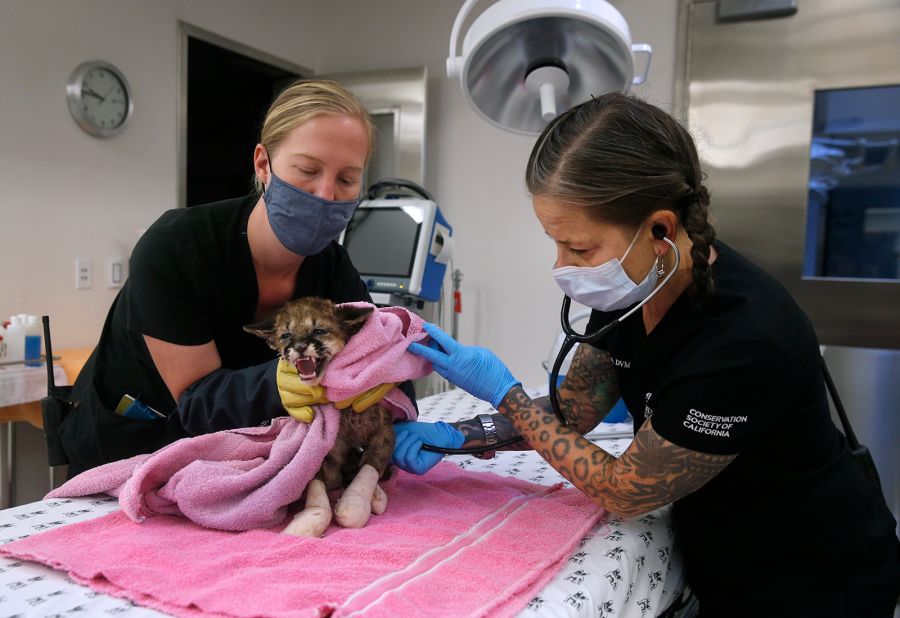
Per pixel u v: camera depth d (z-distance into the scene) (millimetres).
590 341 963
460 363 1032
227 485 900
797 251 2797
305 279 1310
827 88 2711
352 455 1073
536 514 1003
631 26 3049
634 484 879
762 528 956
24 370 2189
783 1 2721
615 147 823
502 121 1609
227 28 3346
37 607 708
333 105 1065
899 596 991
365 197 2697
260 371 1064
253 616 661
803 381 881
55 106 2619
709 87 2908
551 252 3379
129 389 1243
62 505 1020
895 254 2678
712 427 838
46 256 2629
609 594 848
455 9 3566
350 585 729
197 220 1164
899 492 2398
